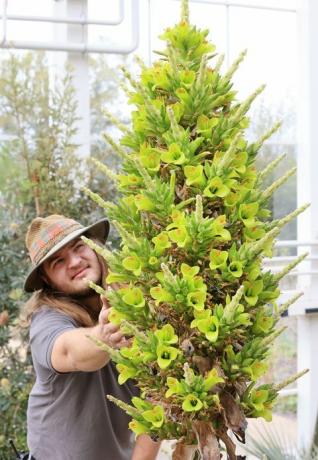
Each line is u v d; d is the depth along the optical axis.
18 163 3.46
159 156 1.30
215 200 1.28
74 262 2.18
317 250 3.94
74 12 3.40
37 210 3.46
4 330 3.42
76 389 2.08
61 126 3.49
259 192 1.32
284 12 3.88
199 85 1.28
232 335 1.24
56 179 3.47
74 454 2.11
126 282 1.36
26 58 3.46
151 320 1.31
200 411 1.25
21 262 3.46
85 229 2.17
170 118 1.25
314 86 3.90
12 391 3.42
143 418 1.31
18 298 3.37
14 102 3.42
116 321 1.33
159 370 1.28
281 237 4.05
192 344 1.26
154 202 1.26
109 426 2.12
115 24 3.42
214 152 1.31
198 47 1.37
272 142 3.95
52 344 1.95
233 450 1.28
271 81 3.89
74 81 3.54
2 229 3.44
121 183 1.35
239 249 1.26
